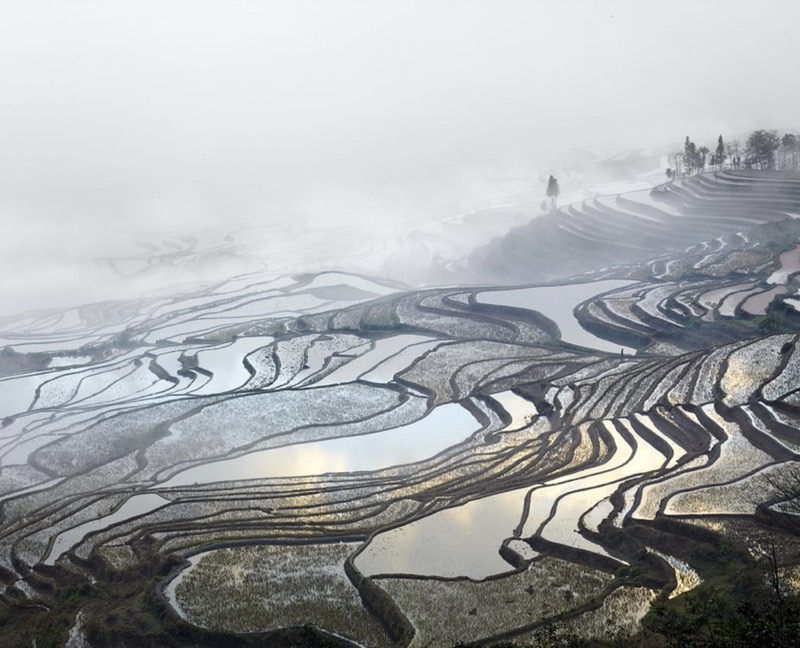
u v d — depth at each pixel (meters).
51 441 105.50
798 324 118.31
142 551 74.06
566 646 52.28
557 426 95.31
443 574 65.44
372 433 100.06
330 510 79.62
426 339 135.25
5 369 149.75
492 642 56.19
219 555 71.19
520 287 157.12
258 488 86.25
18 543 79.25
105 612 64.69
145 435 103.25
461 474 85.94
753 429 84.69
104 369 137.75
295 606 62.59
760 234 169.12
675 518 69.12
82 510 84.62
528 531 71.50
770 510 68.06
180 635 60.19
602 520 71.69
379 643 57.81
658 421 92.00
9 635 65.25
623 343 126.62
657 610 54.62
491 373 115.62
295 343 137.12
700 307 130.88
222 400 112.88
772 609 50.12
